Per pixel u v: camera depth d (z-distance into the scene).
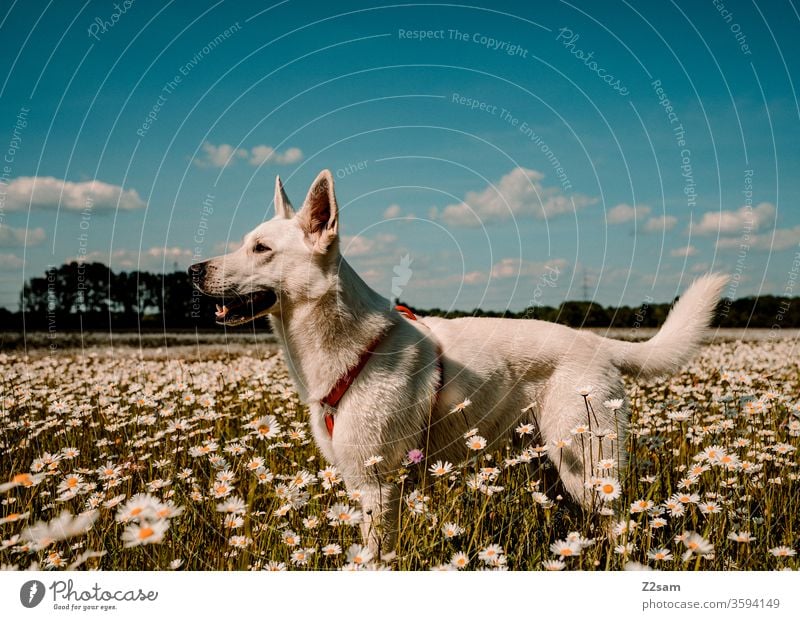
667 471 1.09
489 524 1.00
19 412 1.48
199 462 1.10
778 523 0.96
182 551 0.90
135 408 1.51
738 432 1.20
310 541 0.89
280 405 1.57
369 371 1.06
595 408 1.14
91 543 0.88
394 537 1.02
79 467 1.16
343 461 1.06
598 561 0.82
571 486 1.13
